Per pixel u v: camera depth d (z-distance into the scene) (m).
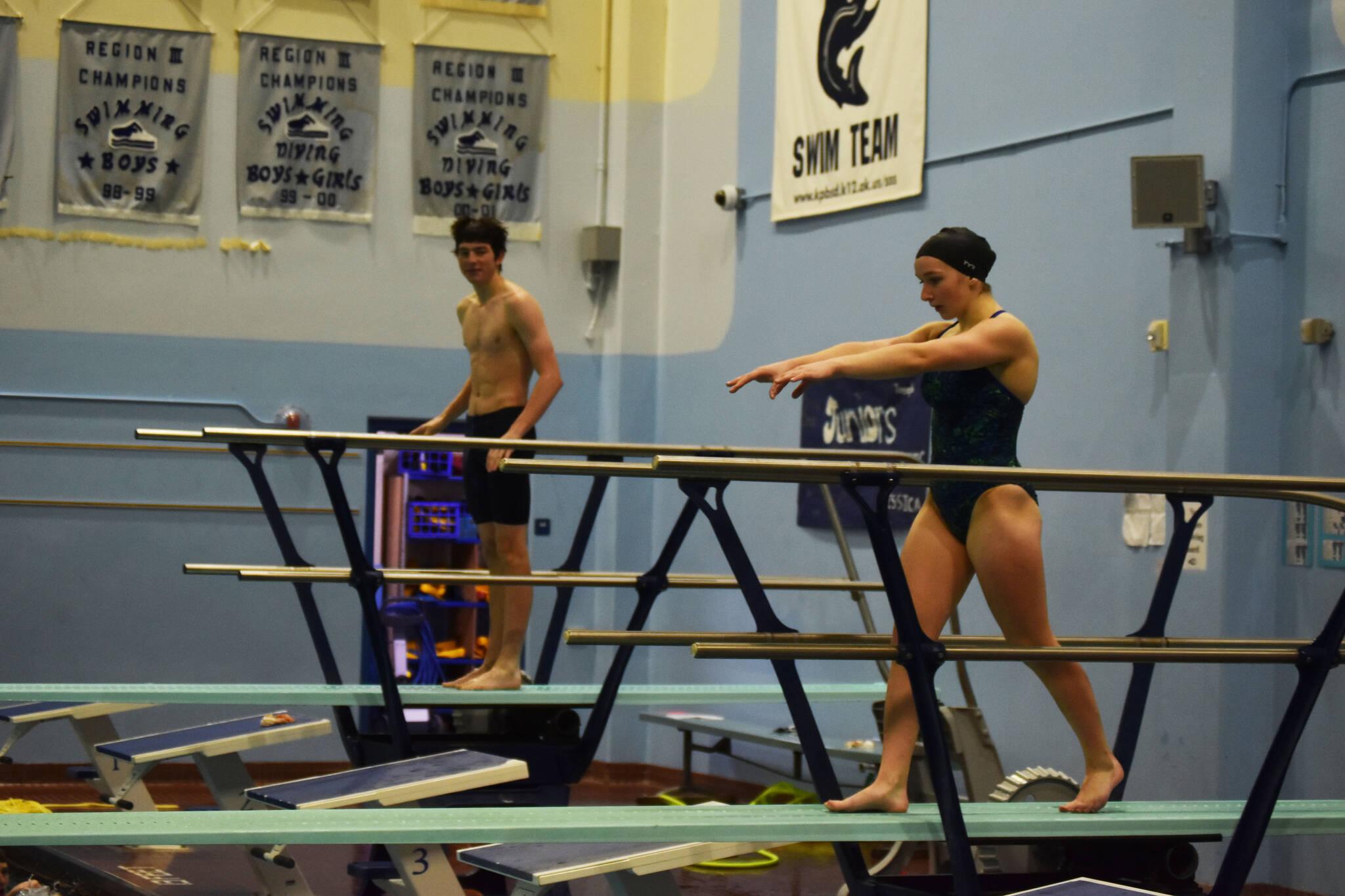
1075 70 22.80
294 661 31.14
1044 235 23.30
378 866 14.83
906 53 26.34
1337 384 19.22
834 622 27.59
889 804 12.20
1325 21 19.58
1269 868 19.86
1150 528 21.09
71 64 30.47
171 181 30.98
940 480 11.72
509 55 32.84
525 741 19.31
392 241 32.25
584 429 33.03
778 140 29.58
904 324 26.33
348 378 31.86
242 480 31.14
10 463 29.89
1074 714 12.75
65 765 29.98
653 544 32.62
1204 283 20.02
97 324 30.50
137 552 30.47
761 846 12.41
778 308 29.56
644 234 32.84
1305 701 12.66
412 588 31.81
